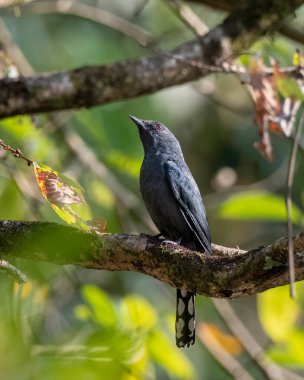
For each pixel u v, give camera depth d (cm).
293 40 1352
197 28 1402
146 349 1040
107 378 834
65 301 1459
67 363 783
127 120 1534
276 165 1786
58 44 1606
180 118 1689
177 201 1132
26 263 1135
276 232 1838
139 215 1427
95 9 1452
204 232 1141
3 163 1251
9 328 741
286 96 960
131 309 1052
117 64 1116
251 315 1791
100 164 1436
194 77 1160
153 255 817
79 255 841
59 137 1453
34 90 1076
